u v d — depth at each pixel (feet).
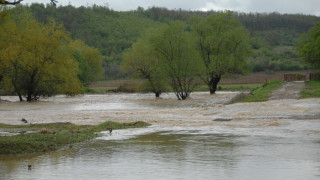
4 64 175.83
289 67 477.36
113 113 120.67
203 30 246.06
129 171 42.45
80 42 342.64
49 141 62.75
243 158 48.67
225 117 102.73
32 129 82.79
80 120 103.19
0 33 179.52
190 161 47.34
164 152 53.88
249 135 69.51
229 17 246.06
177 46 200.75
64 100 203.51
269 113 106.32
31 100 195.93
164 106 154.71
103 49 577.43
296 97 148.97
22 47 183.21
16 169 44.27
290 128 77.41
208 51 242.78
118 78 448.65
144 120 99.40
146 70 230.07
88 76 296.71
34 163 47.75
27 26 189.26
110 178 39.40
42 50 185.78
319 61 271.69
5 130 81.56
